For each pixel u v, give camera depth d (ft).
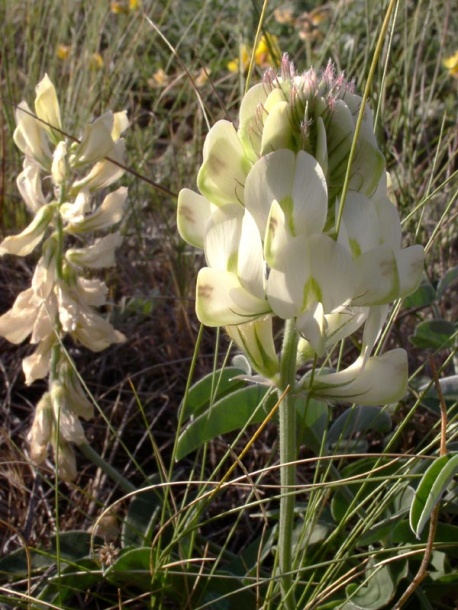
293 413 0.58
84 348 1.13
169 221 1.36
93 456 0.85
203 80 1.53
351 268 0.49
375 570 0.68
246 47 1.57
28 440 0.86
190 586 0.72
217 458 0.97
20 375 1.10
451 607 0.76
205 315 0.53
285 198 0.49
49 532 0.88
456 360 0.94
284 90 0.51
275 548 0.77
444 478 0.50
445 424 0.54
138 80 1.85
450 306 1.22
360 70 1.29
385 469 0.76
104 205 0.82
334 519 0.77
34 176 0.82
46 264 0.82
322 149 0.50
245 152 0.52
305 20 1.73
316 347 0.51
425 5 1.69
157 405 1.07
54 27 1.66
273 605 0.71
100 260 0.83
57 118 0.82
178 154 1.46
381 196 0.54
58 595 0.68
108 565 0.74
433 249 1.19
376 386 0.56
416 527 0.53
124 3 1.76
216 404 0.72
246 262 0.50
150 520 0.82
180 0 2.29
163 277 1.28
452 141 1.49
